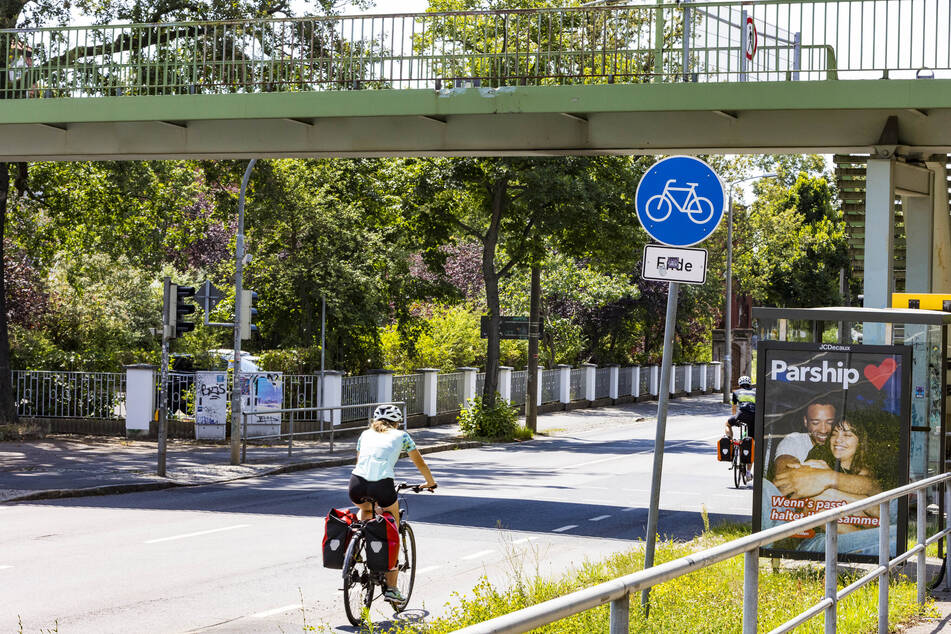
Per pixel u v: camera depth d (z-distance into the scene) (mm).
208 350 33344
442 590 10266
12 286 32250
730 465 24688
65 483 18062
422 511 16047
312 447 26062
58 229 31406
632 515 15961
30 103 19391
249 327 22359
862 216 22219
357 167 33781
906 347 9586
